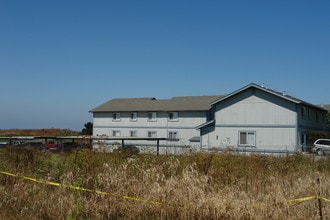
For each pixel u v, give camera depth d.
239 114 36.81
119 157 11.55
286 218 7.71
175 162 10.84
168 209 7.71
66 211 7.58
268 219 7.66
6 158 11.79
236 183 10.20
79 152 11.11
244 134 36.41
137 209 7.75
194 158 12.42
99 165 10.07
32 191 8.38
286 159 14.88
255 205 7.95
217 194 8.49
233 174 10.87
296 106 34.66
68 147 22.70
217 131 37.66
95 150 12.32
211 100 48.28
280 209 7.93
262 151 34.25
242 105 36.75
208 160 12.12
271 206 8.02
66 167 10.02
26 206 7.79
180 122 47.19
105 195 8.16
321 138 36.03
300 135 35.25
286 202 8.20
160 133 48.06
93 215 7.65
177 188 8.38
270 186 9.84
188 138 46.47
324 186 9.62
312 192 9.30
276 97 35.38
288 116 34.84
